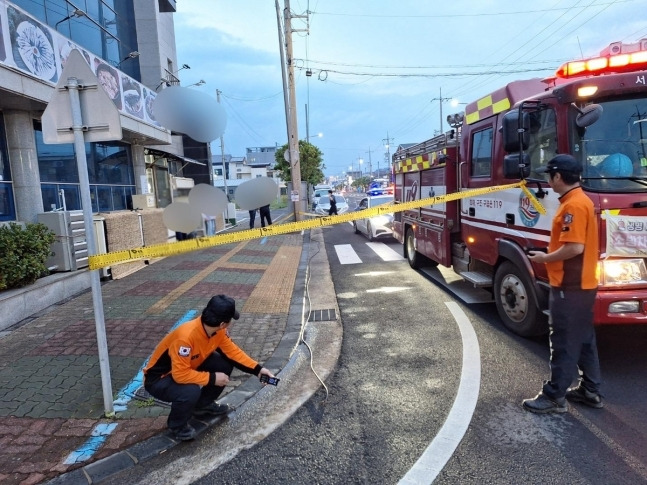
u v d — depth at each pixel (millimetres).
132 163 12992
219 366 3445
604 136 4121
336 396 3900
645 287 3992
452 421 3395
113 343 5016
